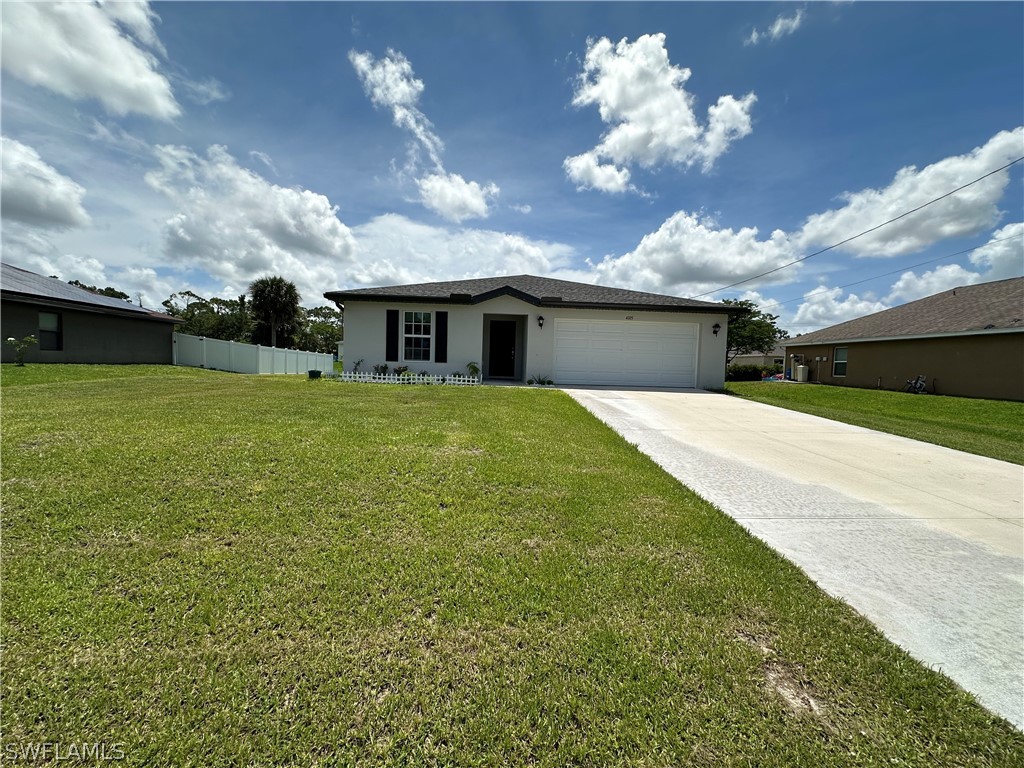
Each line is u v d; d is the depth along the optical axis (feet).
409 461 14.52
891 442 23.75
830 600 8.27
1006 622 7.80
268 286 107.65
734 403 35.76
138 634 6.48
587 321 45.50
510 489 12.92
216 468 12.84
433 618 7.18
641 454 18.52
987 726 5.47
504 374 54.03
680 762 4.88
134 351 62.95
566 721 5.38
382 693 5.66
